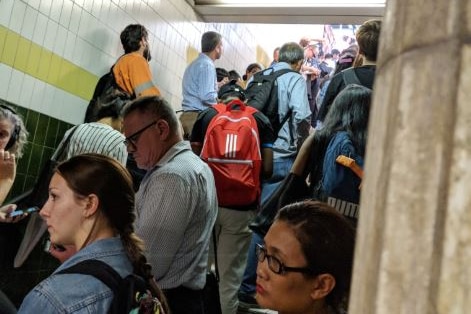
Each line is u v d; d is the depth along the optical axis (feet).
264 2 19.25
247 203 11.44
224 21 20.49
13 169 9.87
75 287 4.61
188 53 19.79
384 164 1.21
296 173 9.02
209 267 10.84
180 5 18.90
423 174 1.12
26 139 11.24
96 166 5.30
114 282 4.77
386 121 1.24
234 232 11.39
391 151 1.19
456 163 1.07
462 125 1.08
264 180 12.82
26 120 12.39
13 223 10.84
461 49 1.11
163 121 8.00
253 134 11.57
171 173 7.55
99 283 4.71
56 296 4.54
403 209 1.13
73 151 11.39
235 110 12.09
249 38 26.53
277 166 13.51
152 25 17.16
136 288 4.86
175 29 18.63
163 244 7.39
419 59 1.18
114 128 12.44
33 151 12.68
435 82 1.14
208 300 8.09
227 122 11.71
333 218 4.37
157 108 8.02
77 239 5.26
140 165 8.25
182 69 19.43
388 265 1.13
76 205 5.24
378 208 1.20
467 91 1.09
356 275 1.27
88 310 4.55
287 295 4.28
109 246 5.12
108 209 5.25
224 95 14.32
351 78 10.36
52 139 13.26
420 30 1.19
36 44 12.49
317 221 4.32
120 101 12.58
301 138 14.42
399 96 1.20
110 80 14.37
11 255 11.30
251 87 14.34
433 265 1.07
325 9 18.76
